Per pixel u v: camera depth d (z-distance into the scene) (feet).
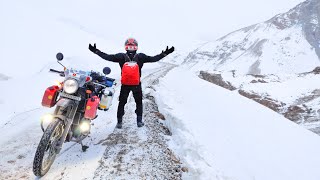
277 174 17.26
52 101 17.33
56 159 17.89
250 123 28.99
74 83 16.01
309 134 30.68
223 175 16.29
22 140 20.99
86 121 18.44
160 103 33.32
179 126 24.48
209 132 23.18
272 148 22.03
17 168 16.74
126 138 22.27
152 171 17.51
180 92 41.24
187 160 18.90
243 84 172.35
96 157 18.58
